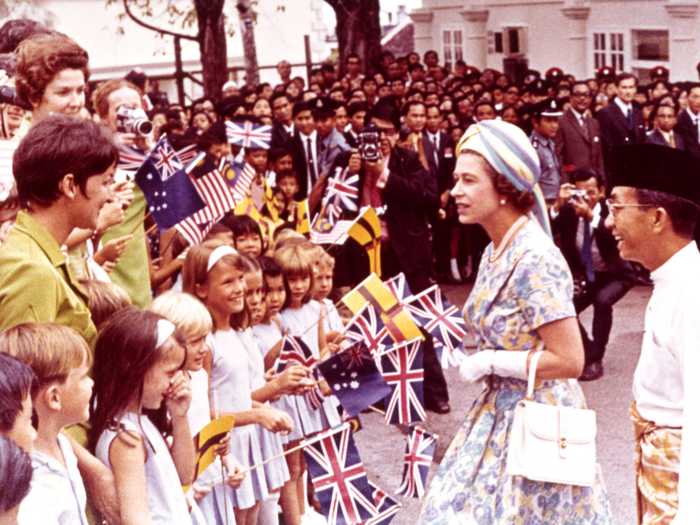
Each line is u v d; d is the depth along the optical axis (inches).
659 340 183.5
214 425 209.9
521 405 200.8
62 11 1235.9
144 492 175.2
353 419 263.3
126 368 175.6
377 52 870.4
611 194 187.6
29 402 141.9
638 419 188.5
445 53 1122.7
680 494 172.9
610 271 409.4
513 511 200.8
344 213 385.4
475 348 446.0
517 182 203.8
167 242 292.0
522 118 621.9
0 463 118.3
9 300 165.9
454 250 573.6
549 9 999.0
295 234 305.7
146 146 253.8
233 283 237.5
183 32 1300.4
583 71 978.7
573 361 200.4
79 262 209.8
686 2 870.4
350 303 246.2
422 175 383.9
